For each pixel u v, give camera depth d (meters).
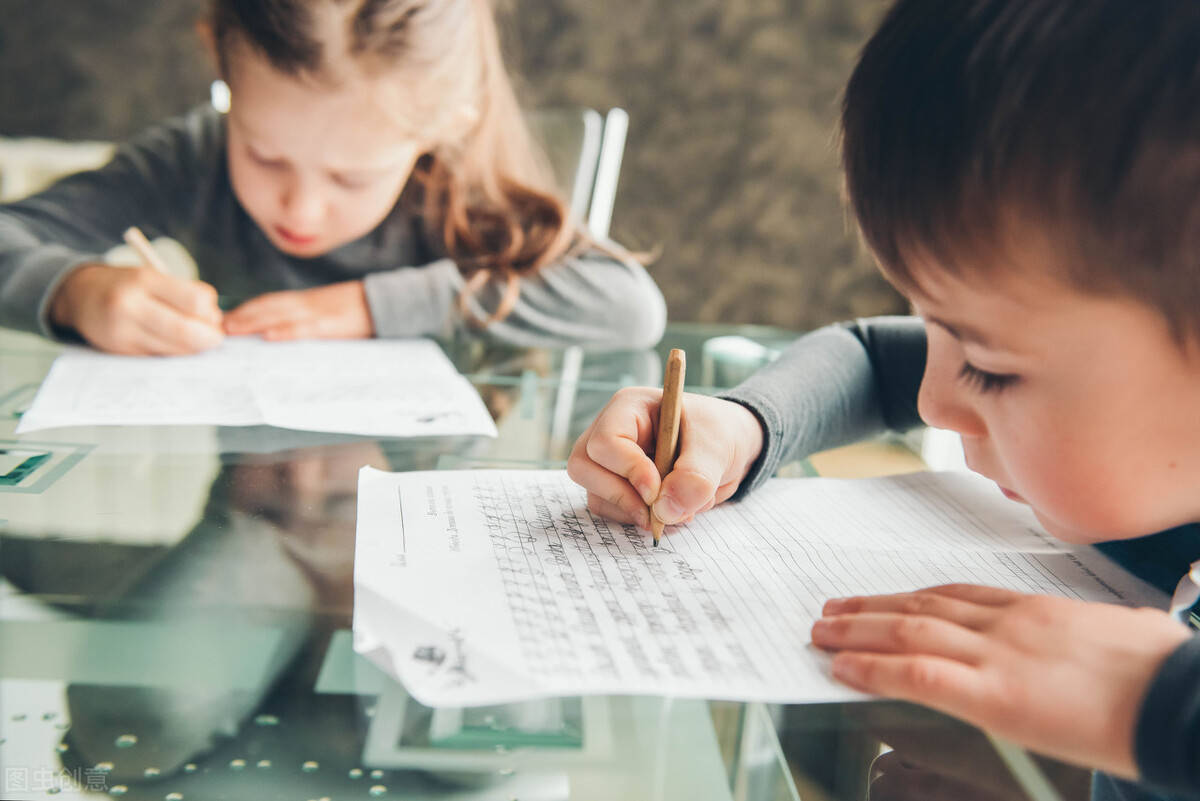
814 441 0.60
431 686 0.33
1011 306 0.35
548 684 0.33
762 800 0.29
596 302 1.02
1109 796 0.30
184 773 0.28
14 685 0.32
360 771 0.29
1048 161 0.31
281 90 1.11
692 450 0.48
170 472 0.52
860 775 0.30
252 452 0.56
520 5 1.54
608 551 0.45
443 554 0.43
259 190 1.18
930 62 0.34
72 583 0.39
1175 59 0.30
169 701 0.31
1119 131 0.30
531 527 0.48
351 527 0.46
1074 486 0.37
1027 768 0.30
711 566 0.44
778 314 1.74
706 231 1.70
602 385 0.75
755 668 0.35
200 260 1.21
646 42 1.60
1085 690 0.30
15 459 0.53
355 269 1.21
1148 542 0.45
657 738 0.31
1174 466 0.36
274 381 0.72
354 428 0.62
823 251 1.71
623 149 1.65
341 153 1.14
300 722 0.31
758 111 1.65
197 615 0.37
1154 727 0.28
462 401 0.69
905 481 0.58
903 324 0.69
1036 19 0.32
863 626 0.36
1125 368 0.34
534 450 0.60
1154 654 0.31
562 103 1.61
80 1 1.46
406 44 1.11
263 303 0.90
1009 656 0.32
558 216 1.16
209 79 1.50
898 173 0.35
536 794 0.28
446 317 0.96
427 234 1.19
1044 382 0.36
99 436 0.57
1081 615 0.33
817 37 1.62
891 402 0.66
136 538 0.44
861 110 0.36
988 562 0.46
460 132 1.17
